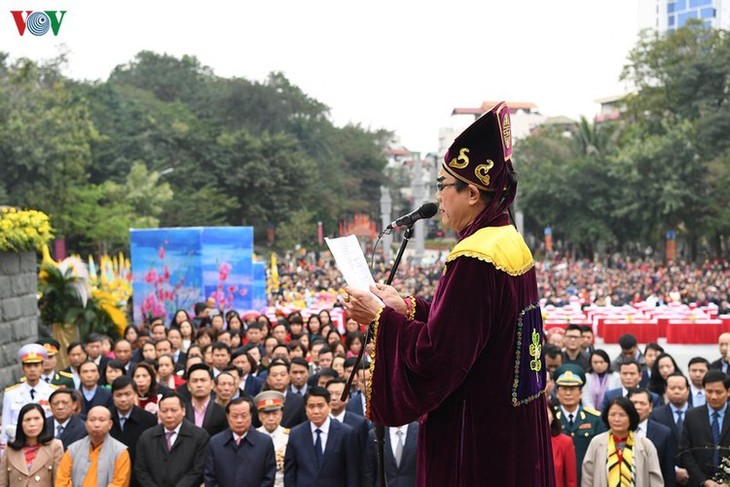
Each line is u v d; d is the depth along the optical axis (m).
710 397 10.10
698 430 10.12
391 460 9.67
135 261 23.70
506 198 3.84
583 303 37.22
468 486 3.64
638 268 64.94
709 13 111.50
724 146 59.91
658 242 74.06
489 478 3.63
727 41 63.66
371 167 106.88
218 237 22.39
